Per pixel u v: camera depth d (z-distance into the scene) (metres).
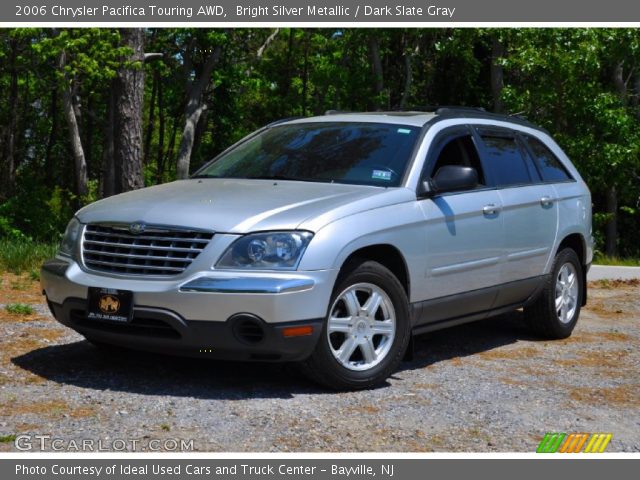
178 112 43.09
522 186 7.60
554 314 7.99
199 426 4.95
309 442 4.78
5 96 40.66
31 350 6.58
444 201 6.57
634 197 28.89
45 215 34.38
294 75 43.09
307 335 5.47
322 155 6.68
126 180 21.27
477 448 4.86
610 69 29.14
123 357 6.47
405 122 6.89
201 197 5.96
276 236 5.48
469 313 7.04
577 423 5.43
